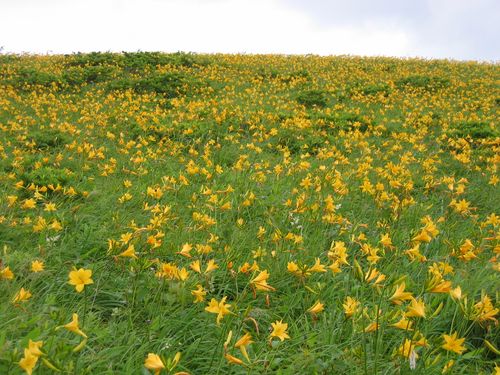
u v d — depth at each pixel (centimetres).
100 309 349
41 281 369
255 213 582
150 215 555
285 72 2066
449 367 243
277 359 280
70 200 602
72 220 511
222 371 278
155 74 1870
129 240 389
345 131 1177
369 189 579
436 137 1134
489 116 1431
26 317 296
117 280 375
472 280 384
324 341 307
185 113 1293
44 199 589
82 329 273
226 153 917
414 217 584
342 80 1972
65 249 431
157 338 304
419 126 1254
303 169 775
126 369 258
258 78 1950
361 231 536
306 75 2011
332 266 308
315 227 513
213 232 488
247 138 1075
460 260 414
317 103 1543
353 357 279
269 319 346
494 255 462
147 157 861
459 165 909
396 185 610
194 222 514
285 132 1106
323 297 376
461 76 2119
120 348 277
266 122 1209
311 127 1152
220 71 2067
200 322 329
